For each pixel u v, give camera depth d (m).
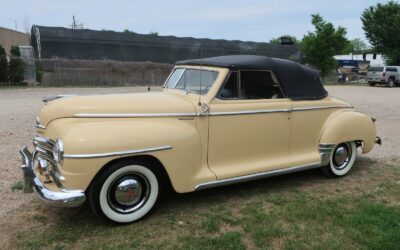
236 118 4.79
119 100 4.33
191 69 5.20
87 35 28.47
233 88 4.82
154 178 4.29
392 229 4.18
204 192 5.19
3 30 35.47
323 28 36.84
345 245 3.89
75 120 4.02
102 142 3.86
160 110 4.33
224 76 4.73
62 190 3.86
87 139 3.82
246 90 4.93
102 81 25.91
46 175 4.20
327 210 4.65
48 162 4.20
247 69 4.88
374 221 4.35
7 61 22.73
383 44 50.03
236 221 4.34
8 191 5.07
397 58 48.06
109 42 28.75
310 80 5.58
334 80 38.91
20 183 5.31
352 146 6.09
